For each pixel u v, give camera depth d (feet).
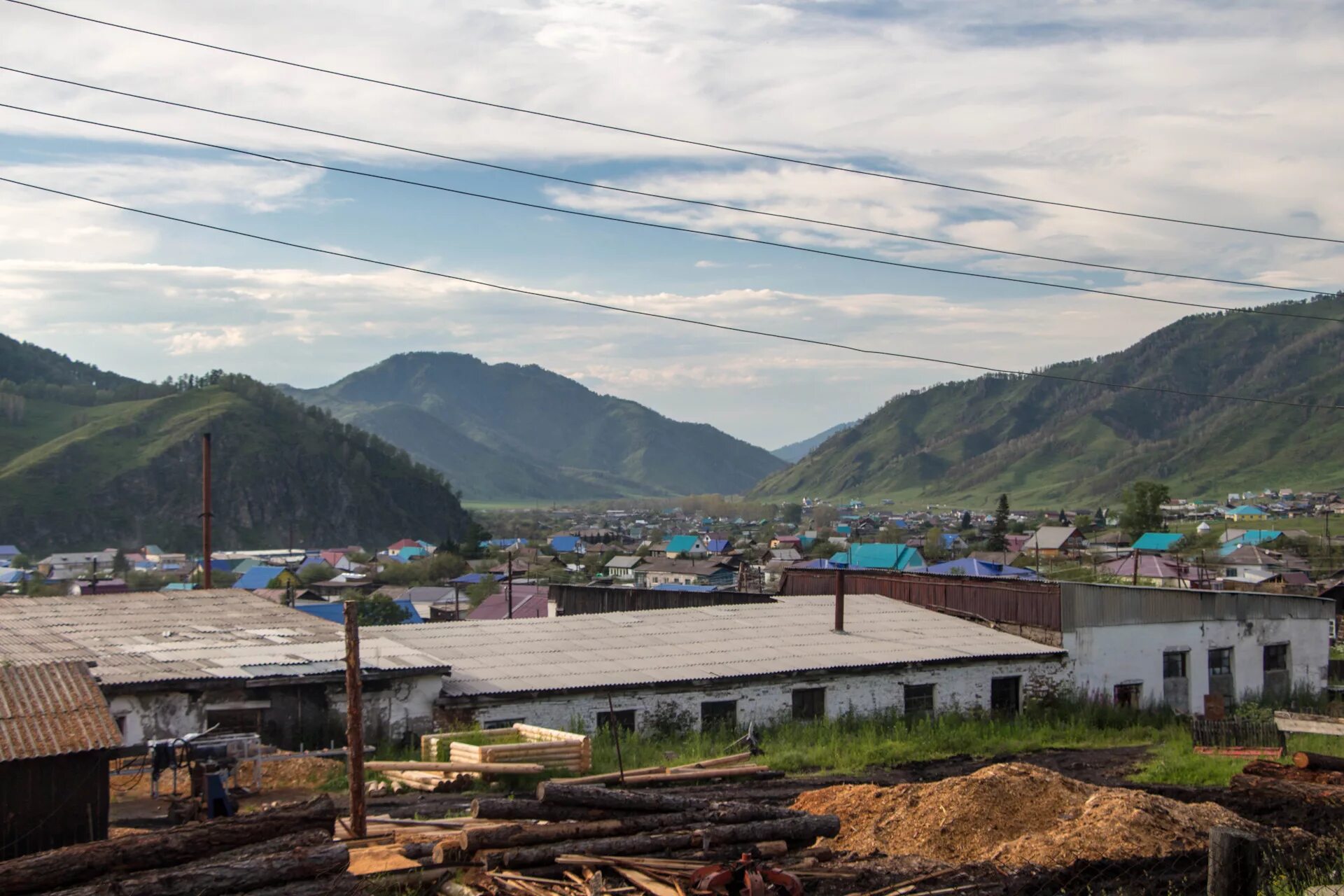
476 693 89.20
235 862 35.86
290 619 107.86
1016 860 45.65
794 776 80.43
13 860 37.11
